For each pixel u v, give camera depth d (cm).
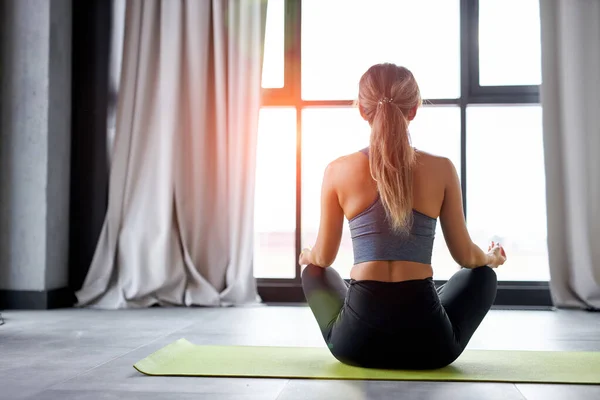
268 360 220
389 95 189
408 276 183
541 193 436
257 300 427
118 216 428
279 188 448
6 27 421
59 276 425
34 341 273
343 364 211
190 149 432
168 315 370
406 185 180
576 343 268
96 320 347
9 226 414
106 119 448
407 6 450
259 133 438
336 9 452
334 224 194
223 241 431
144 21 436
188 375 196
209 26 440
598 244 408
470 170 435
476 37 437
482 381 186
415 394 170
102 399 168
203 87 434
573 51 410
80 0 453
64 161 435
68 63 441
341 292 202
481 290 195
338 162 192
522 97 433
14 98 418
